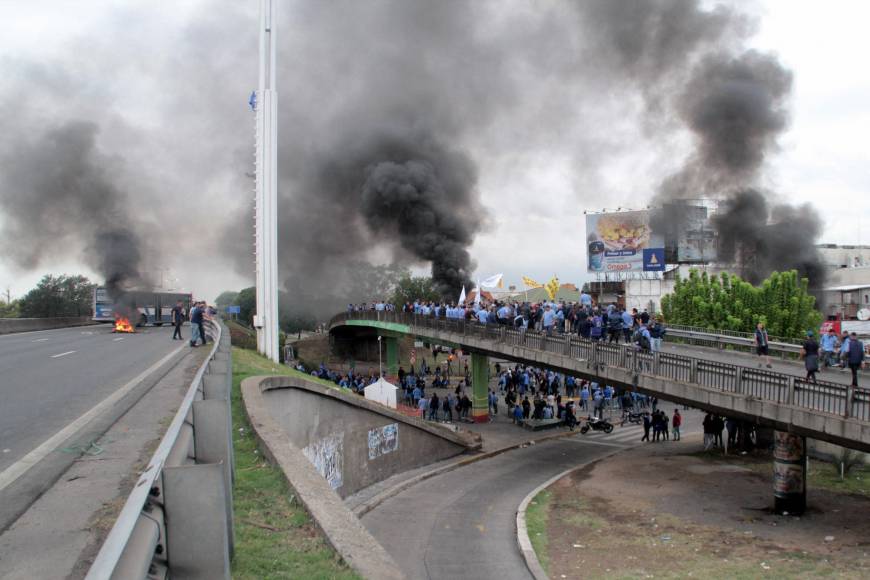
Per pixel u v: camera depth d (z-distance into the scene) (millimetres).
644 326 22891
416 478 23234
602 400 36219
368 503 19625
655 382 20547
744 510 18219
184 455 4949
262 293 27312
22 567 3895
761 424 17328
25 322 35719
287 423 16172
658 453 27250
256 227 27859
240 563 5742
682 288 47250
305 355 71375
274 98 27359
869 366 22219
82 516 4852
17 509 5020
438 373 52500
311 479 8266
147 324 42688
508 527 17578
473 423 36406
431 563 14734
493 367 64750
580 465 25688
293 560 5922
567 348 25016
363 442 21344
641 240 64562
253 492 8039
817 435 15641
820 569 13266
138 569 2814
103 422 8719
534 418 35156
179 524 3781
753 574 13180
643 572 13727
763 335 22906
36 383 12984
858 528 16219
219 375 8086
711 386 18562
